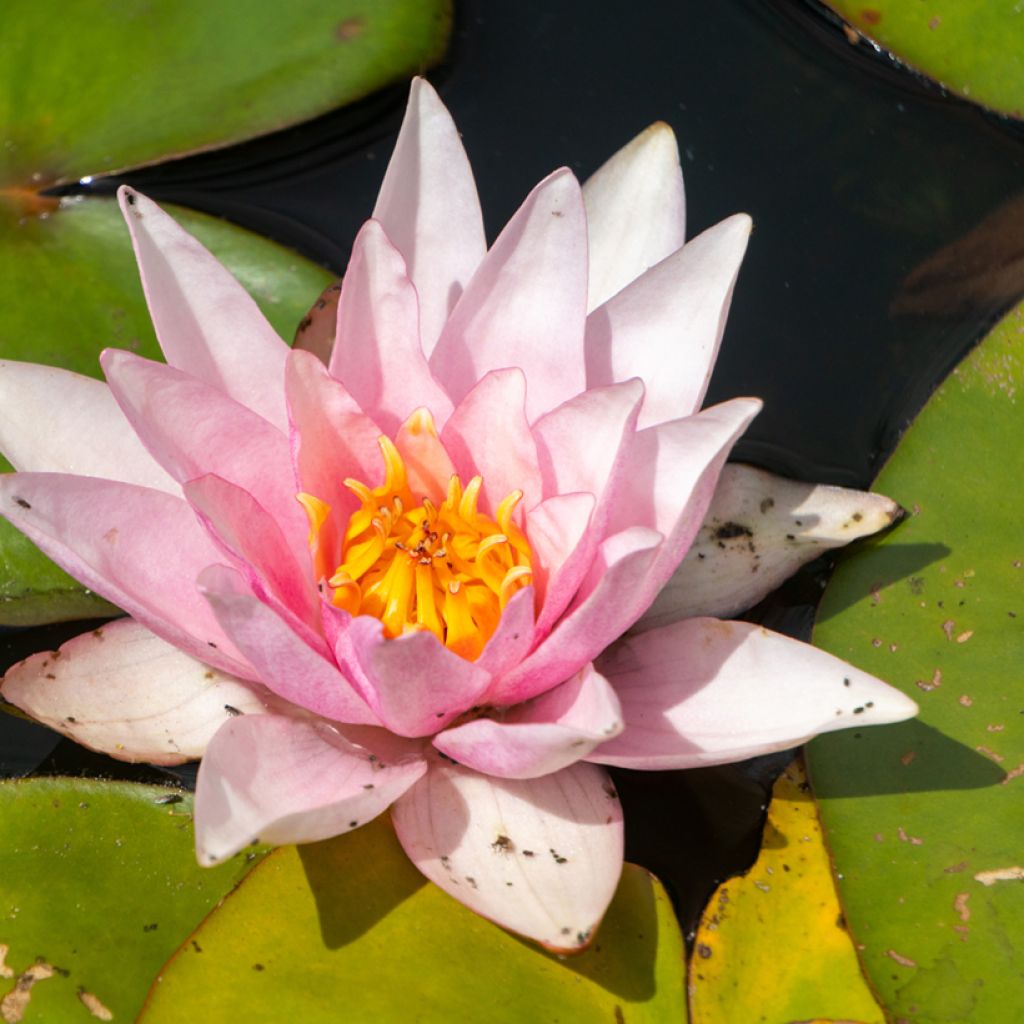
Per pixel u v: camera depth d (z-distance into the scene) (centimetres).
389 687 47
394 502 49
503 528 49
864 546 51
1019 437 51
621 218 52
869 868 49
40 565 51
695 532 48
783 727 48
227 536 47
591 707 47
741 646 49
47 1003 48
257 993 48
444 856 48
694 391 49
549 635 48
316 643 48
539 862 48
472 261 51
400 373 49
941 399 52
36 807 50
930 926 48
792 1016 48
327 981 48
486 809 48
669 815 50
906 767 50
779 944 49
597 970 48
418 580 49
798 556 51
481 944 48
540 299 49
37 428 50
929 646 50
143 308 53
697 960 48
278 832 46
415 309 49
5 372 50
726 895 49
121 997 48
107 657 50
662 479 48
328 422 49
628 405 47
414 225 51
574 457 49
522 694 48
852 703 48
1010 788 49
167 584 49
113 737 50
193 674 50
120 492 48
